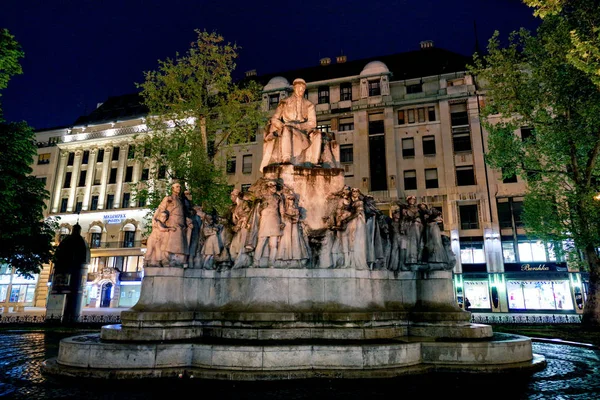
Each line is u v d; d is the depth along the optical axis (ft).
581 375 24.00
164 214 30.83
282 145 36.40
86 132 160.35
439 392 19.98
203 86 81.46
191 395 19.36
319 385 20.92
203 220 32.55
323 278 29.99
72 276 76.28
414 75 136.05
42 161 162.30
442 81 128.67
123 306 138.92
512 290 110.42
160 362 23.65
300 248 30.42
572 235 67.41
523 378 22.99
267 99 143.84
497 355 25.44
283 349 23.09
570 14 53.62
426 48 150.92
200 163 75.87
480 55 135.54
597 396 19.31
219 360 23.26
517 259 111.86
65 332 56.54
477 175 118.62
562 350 35.99
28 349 37.32
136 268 142.00
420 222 34.01
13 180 70.13
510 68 68.54
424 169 124.88
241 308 29.19
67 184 158.92
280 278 29.60
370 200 35.14
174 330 26.86
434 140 126.21
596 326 61.16
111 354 23.59
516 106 68.44
